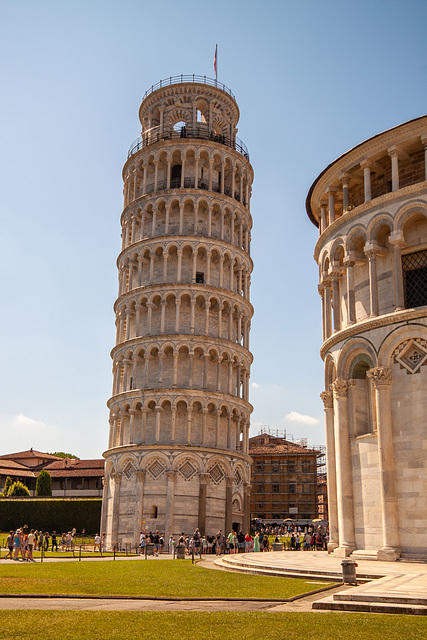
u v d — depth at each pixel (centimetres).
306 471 14762
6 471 13525
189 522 7075
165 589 2525
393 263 3784
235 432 7819
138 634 1534
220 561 3919
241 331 8256
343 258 4206
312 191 4666
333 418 4138
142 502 7175
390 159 4050
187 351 7738
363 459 3706
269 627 1633
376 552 3450
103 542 7538
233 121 9231
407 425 3462
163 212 8388
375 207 3891
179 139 8394
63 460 14400
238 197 8794
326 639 1496
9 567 3700
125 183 9100
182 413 7606
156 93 8950
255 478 15000
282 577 2870
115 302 8562
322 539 5825
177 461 7225
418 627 1619
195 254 8031
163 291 7906
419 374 3475
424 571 2716
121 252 8606
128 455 7406
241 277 8400
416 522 3316
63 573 3266
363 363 3872
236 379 8062
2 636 1489
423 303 3638
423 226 3731
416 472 3372
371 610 1881
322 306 4459
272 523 14538
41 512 9606
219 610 1964
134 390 7650
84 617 1758
